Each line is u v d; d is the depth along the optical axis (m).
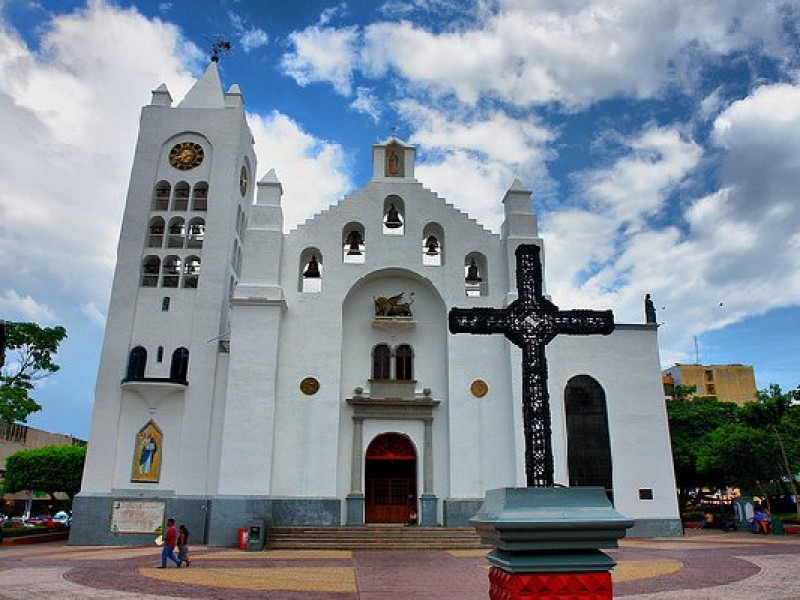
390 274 33.47
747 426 36.53
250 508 27.92
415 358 32.56
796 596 13.45
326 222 33.38
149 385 30.22
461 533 27.27
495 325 8.27
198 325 31.95
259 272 31.38
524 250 8.73
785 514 42.44
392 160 35.31
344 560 21.88
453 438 30.47
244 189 37.78
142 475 29.91
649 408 31.80
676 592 13.99
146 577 17.36
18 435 64.06
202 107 36.41
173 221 34.28
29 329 33.81
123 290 32.50
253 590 14.93
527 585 5.62
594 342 32.44
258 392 29.41
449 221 33.94
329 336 31.47
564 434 30.52
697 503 54.34
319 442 29.86
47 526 40.75
